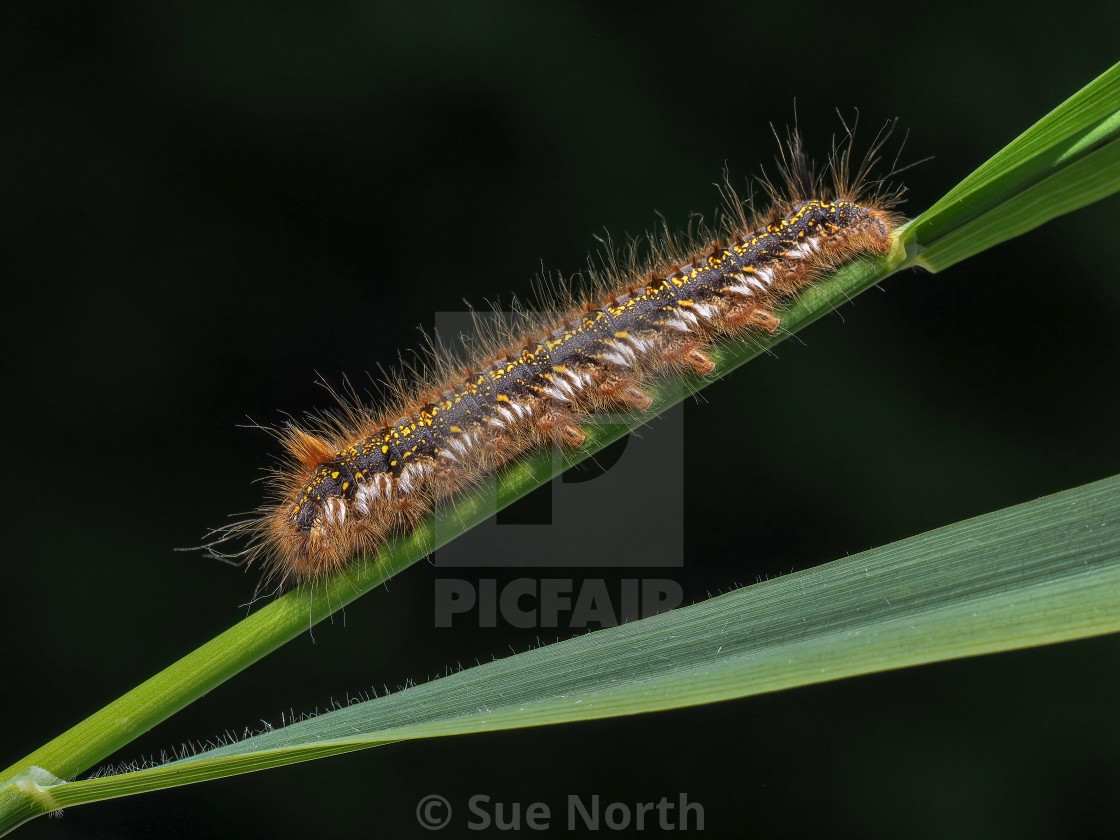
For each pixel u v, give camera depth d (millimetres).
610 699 206
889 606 209
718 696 204
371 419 240
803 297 235
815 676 203
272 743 213
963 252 228
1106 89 216
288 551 229
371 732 213
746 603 212
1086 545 206
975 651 201
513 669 214
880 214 236
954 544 209
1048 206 222
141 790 212
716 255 237
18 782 213
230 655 222
